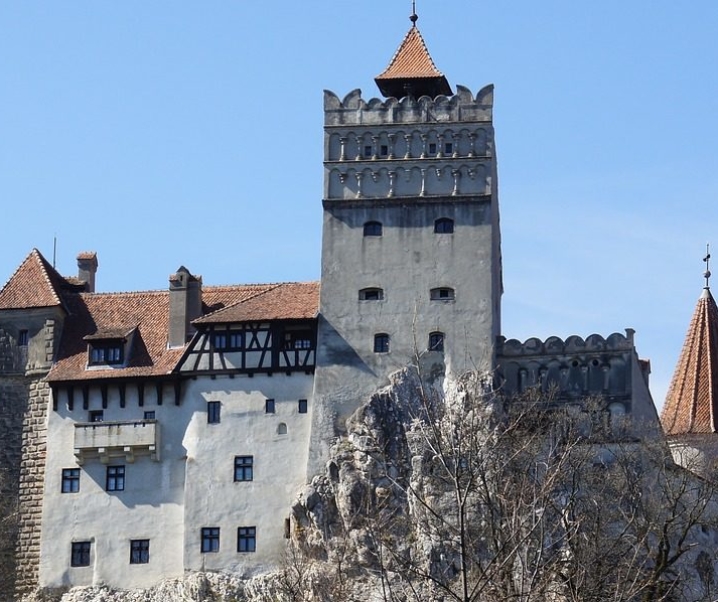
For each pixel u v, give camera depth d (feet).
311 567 478.18
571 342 519.19
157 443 523.70
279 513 512.63
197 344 529.45
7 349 543.39
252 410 521.65
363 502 484.33
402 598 299.79
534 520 298.97
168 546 517.14
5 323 545.85
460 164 528.22
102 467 526.16
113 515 522.06
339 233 529.45
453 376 513.86
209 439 522.06
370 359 519.19
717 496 473.26
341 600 374.43
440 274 522.88
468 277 521.24
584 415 494.18
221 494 517.14
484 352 515.09
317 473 509.76
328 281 526.57
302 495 506.07
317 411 515.91
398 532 471.21
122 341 536.01
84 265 579.89
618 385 514.27
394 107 534.37
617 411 512.63
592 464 460.96
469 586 295.69
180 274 544.62
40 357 541.34
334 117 536.01
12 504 529.45
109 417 530.27
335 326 522.88
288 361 523.29
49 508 526.16
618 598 301.63
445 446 335.06
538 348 520.42
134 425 524.11
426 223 526.57
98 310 553.64
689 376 552.00
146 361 534.37
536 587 283.18
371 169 531.50
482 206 526.16
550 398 498.69
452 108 531.91
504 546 277.23
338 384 517.55
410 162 530.27
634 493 422.00
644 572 356.38
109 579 517.96
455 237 524.52
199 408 524.93
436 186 528.22
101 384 531.50
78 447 525.34
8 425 536.83
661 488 463.42
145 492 522.47
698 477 462.60
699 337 556.10
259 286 558.56
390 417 509.35
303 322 524.52
